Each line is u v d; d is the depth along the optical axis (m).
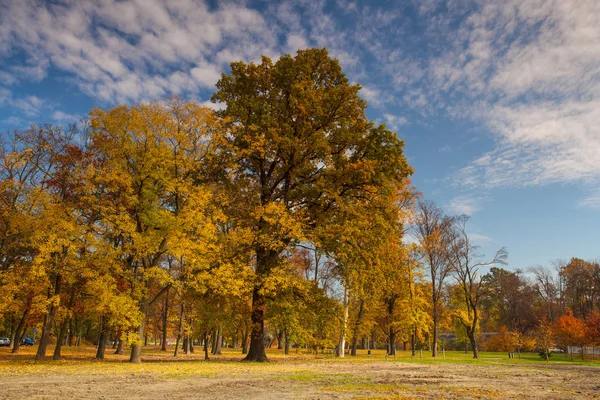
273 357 33.44
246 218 23.78
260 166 26.00
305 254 38.81
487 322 79.31
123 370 16.19
